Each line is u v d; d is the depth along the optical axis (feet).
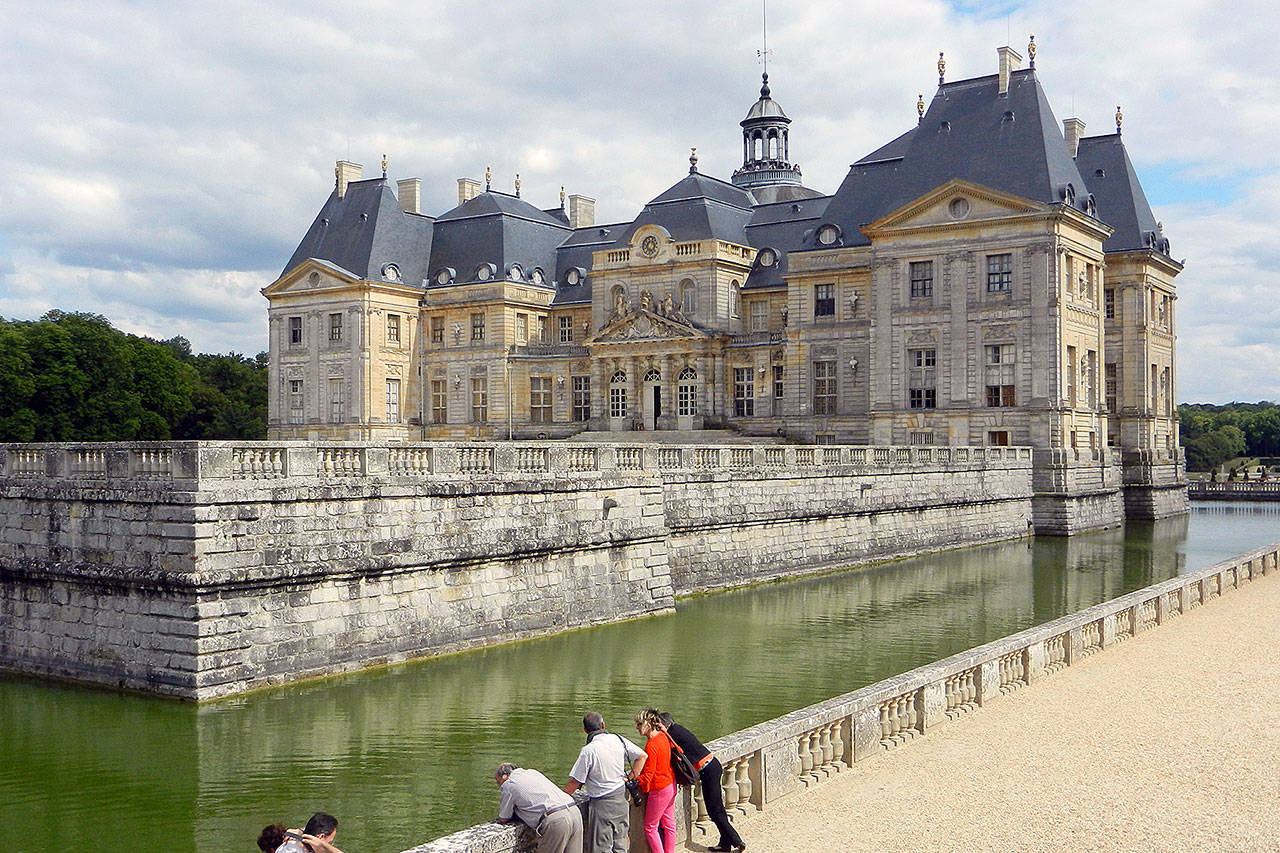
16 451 99.71
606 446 123.24
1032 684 81.10
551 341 314.76
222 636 85.81
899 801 55.01
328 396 300.61
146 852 61.41
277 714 84.38
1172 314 297.12
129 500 88.69
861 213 260.62
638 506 126.62
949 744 65.10
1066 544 208.85
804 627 121.70
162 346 331.16
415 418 313.32
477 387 307.78
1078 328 232.94
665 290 284.61
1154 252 272.72
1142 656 91.61
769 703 89.86
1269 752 63.05
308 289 302.66
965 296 230.48
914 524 185.88
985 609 134.31
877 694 63.16
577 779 45.44
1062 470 220.43
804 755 58.08
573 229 342.64
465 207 326.44
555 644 109.91
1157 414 282.56
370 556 95.86
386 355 301.84
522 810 42.98
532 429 299.99
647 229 284.61
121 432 302.86
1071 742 65.26
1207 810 53.47
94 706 85.35
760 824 52.08
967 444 230.27
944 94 254.27
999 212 225.15
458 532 103.91
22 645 96.02
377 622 96.84
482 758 76.59
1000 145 237.04
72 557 93.15
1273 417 603.67
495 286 301.22
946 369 232.94
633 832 47.62
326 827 42.70
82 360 299.58
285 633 89.86
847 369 255.91
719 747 51.90
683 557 139.44
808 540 161.89
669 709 88.02
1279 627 105.09
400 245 311.06
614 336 287.89
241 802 68.59
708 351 275.39
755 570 151.12
